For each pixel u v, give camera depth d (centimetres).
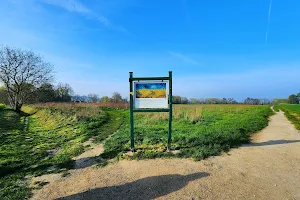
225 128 1038
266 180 491
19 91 3034
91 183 499
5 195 452
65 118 1627
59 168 612
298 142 838
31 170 601
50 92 4278
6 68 2908
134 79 701
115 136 949
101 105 3247
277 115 2261
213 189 447
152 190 450
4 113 2327
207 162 608
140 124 1287
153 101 706
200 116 1549
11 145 892
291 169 557
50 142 960
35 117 2258
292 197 415
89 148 814
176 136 853
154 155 661
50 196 445
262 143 823
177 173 532
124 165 605
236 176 512
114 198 425
